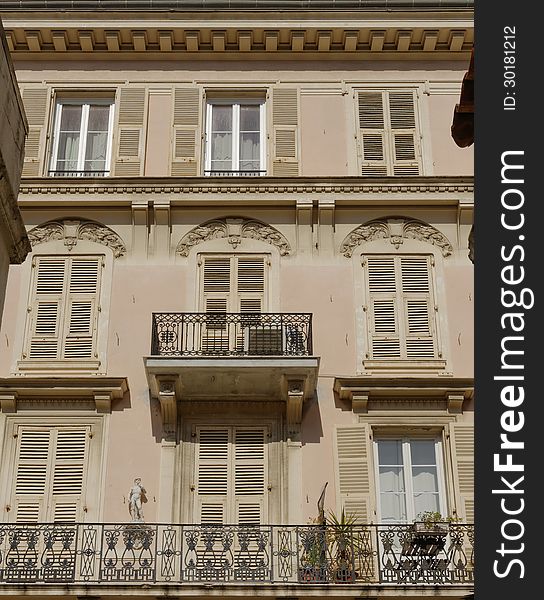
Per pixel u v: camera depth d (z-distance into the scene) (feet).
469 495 59.98
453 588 54.29
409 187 68.33
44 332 64.64
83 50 74.38
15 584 54.24
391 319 65.36
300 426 61.77
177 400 62.08
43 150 70.79
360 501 59.62
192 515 59.72
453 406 62.23
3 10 73.61
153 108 72.64
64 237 67.56
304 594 54.34
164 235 67.56
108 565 55.36
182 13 73.67
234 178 68.23
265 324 63.26
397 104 73.15
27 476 60.34
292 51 74.54
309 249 67.31
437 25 73.72
